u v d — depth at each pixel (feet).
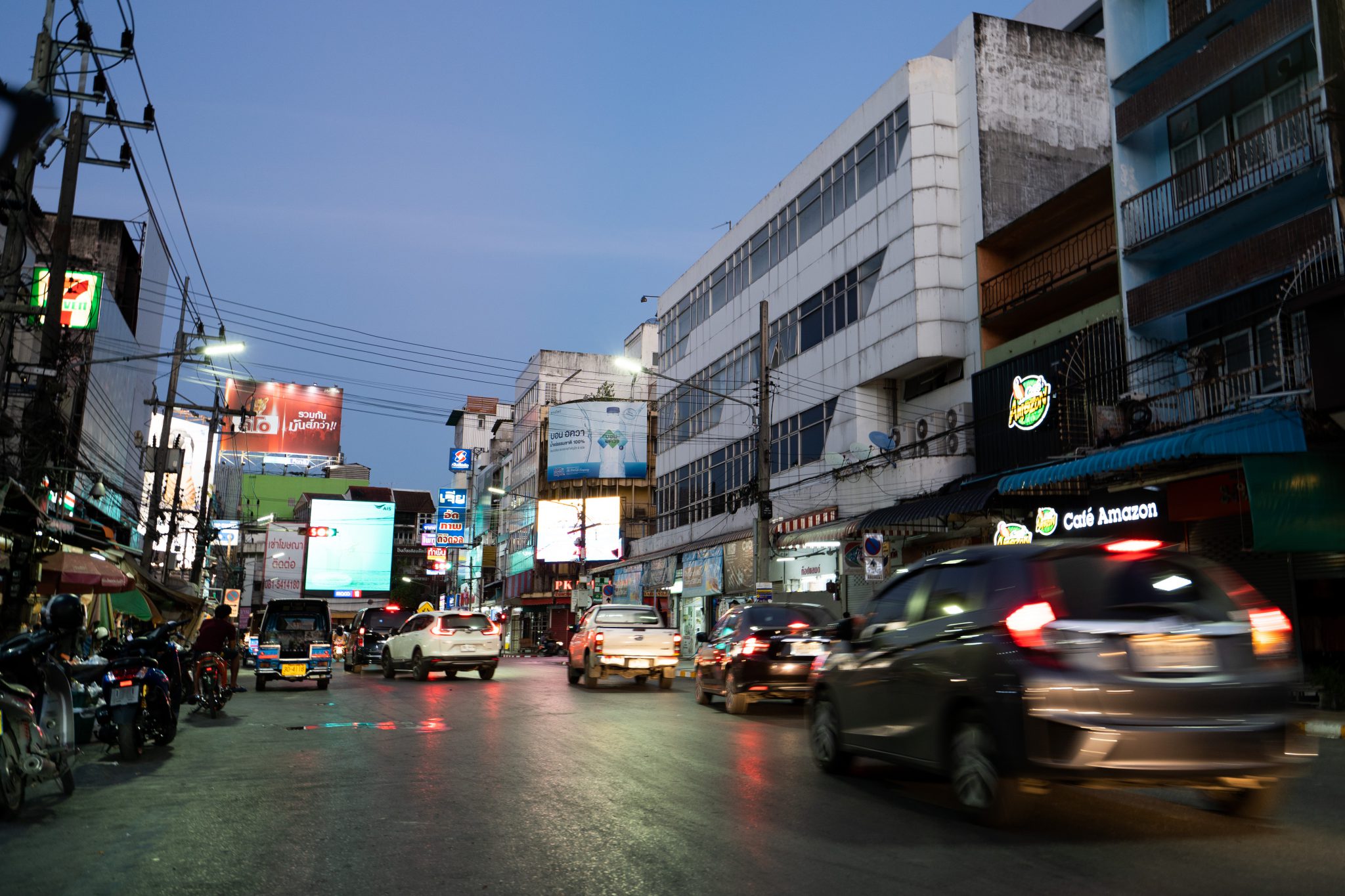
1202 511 48.73
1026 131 84.53
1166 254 60.23
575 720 41.32
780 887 14.80
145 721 32.50
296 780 25.82
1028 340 73.87
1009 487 54.90
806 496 99.55
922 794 22.91
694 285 135.33
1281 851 16.79
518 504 241.35
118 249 110.01
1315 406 42.68
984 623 19.62
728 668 45.37
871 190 91.71
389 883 15.33
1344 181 46.21
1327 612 46.24
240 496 273.54
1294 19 50.70
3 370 53.88
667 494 142.31
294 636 73.51
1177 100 58.13
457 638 76.84
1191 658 18.13
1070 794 22.34
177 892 14.85
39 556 55.11
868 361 90.22
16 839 18.65
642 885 15.02
